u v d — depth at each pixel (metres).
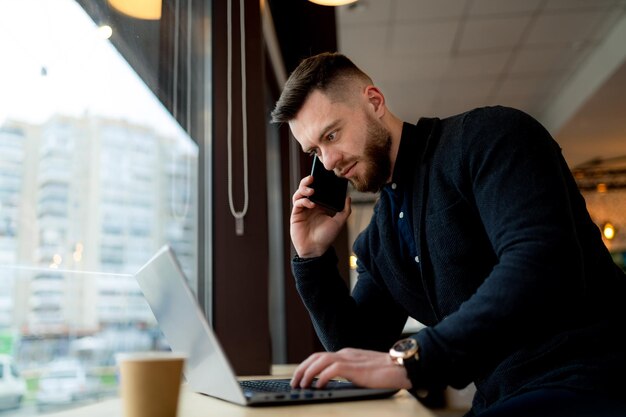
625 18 4.22
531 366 0.98
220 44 2.08
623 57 4.30
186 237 1.94
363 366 0.91
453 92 5.64
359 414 0.80
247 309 1.92
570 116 5.51
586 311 0.99
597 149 6.73
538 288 0.86
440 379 0.88
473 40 4.56
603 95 4.96
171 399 0.69
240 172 2.00
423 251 1.16
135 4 1.63
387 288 1.38
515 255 0.90
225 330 1.90
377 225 1.34
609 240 7.81
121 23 1.55
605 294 1.02
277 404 0.89
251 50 2.08
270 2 3.03
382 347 1.36
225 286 1.93
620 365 0.91
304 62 1.28
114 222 1.46
